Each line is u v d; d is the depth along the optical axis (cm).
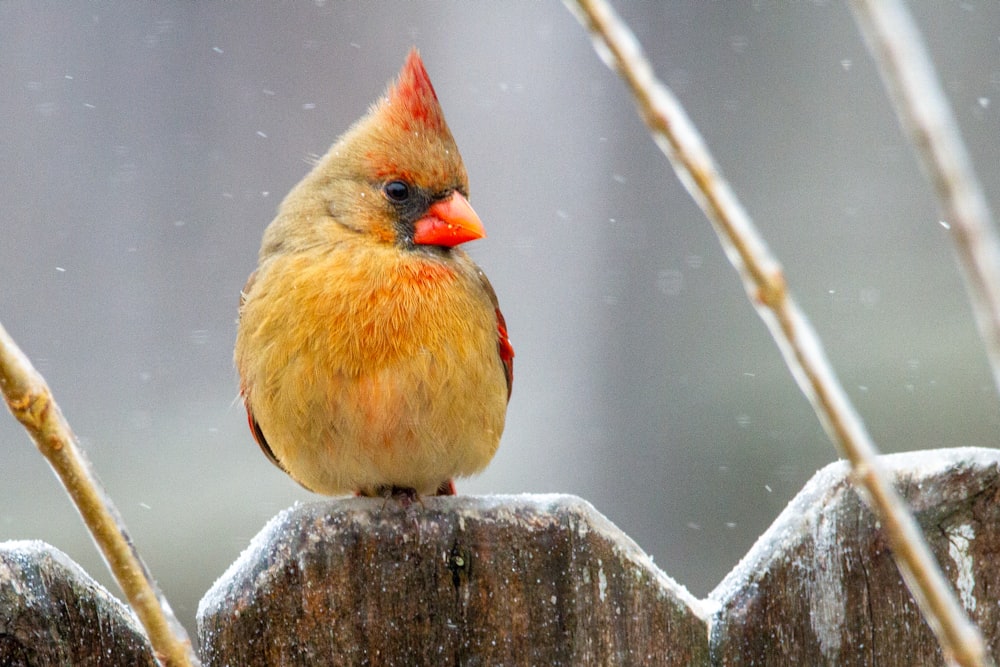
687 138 202
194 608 937
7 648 394
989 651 423
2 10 1265
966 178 184
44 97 1271
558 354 1224
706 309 1192
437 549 430
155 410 1209
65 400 1205
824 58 1227
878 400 1098
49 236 1252
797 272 1195
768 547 434
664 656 427
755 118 1229
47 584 400
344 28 1327
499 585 429
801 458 1069
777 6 1233
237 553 996
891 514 209
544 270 1252
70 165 1270
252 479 1087
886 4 184
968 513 427
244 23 1317
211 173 1302
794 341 204
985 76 1248
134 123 1290
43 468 1066
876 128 1212
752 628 430
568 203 1262
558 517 431
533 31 1297
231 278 1284
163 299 1264
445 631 429
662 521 1093
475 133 1298
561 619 428
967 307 1143
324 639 428
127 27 1295
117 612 409
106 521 285
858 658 427
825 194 1210
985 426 1057
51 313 1236
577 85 1280
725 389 1146
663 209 1236
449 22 1316
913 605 426
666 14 1237
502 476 1141
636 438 1155
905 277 1173
